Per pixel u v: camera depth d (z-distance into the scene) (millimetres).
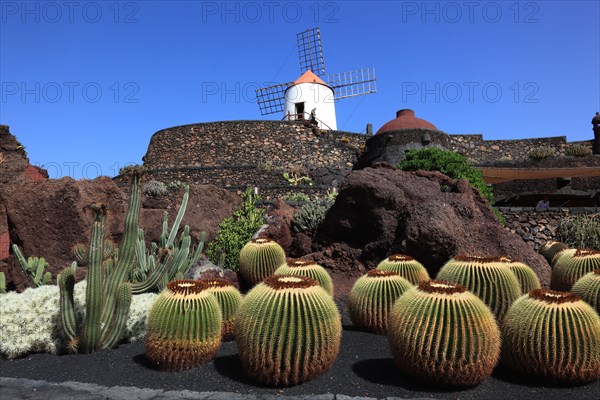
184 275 7555
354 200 9102
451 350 3938
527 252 8008
